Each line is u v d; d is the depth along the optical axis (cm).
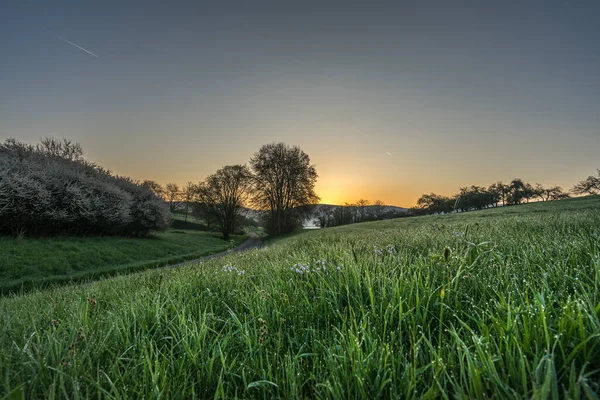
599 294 160
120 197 3177
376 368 136
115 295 369
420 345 151
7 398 112
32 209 2178
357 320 199
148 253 2712
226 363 165
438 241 505
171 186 9969
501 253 316
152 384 133
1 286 1326
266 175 6606
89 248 2225
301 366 155
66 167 2973
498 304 172
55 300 393
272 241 5334
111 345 189
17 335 210
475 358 126
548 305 152
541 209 3403
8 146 2797
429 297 191
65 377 139
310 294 273
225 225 6309
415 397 116
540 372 114
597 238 286
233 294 300
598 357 119
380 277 259
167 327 211
